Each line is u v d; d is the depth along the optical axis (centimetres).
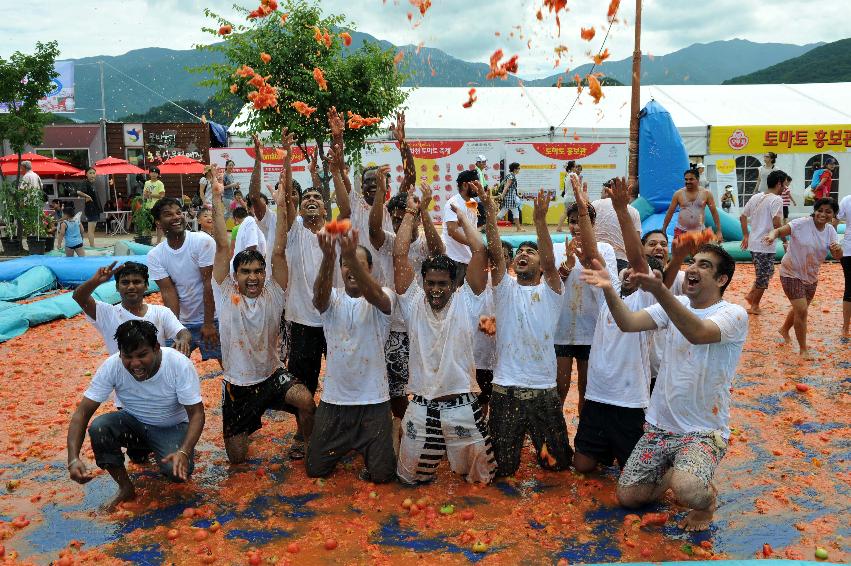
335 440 518
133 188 2600
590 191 2209
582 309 585
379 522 459
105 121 2573
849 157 2216
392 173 2161
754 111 2367
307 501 492
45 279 1354
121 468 492
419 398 504
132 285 553
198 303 661
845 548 420
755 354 844
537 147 2177
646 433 473
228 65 1381
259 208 650
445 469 546
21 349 938
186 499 498
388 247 613
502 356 521
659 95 2567
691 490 423
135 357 468
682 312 413
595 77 544
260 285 528
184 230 644
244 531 450
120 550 430
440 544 430
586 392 525
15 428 643
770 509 470
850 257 902
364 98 1402
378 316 512
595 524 454
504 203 1970
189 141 2595
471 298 525
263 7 612
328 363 518
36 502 498
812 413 648
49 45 1944
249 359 535
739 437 591
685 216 1123
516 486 512
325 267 479
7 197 1820
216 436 626
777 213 1008
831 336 923
